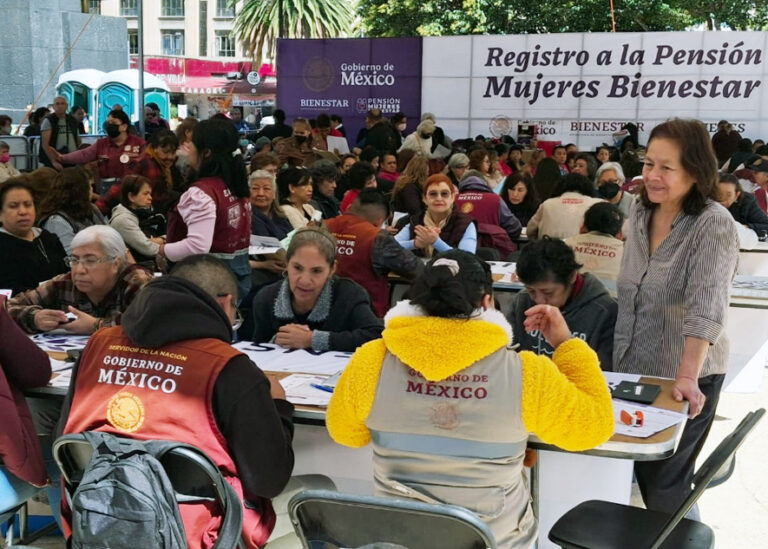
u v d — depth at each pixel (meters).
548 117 16.72
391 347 2.19
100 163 10.00
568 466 3.04
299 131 11.27
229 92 40.00
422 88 17.31
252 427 2.29
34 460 2.68
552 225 6.63
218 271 2.66
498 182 10.27
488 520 2.16
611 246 4.68
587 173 9.87
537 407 2.13
